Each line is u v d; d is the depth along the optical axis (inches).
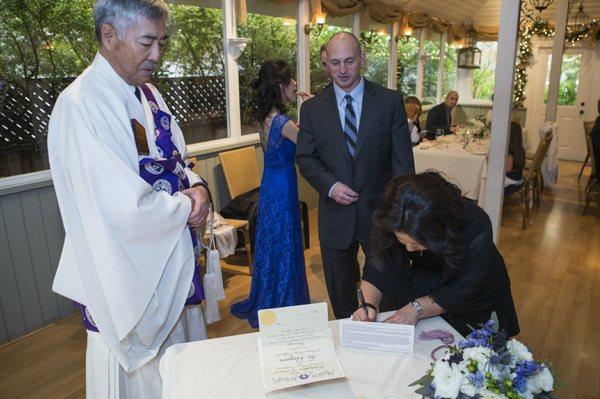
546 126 219.3
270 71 92.2
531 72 298.4
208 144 148.4
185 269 54.0
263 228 97.0
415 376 42.1
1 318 96.8
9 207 95.8
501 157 115.5
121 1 43.9
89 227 47.1
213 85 151.8
